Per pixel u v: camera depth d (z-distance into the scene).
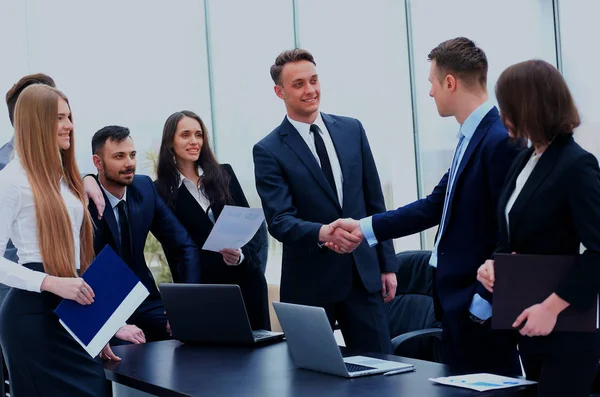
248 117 6.72
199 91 6.52
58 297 2.67
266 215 3.29
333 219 3.27
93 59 6.06
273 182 3.29
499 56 5.97
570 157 2.00
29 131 2.65
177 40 6.41
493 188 2.58
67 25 5.96
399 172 6.81
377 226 2.98
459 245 2.68
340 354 2.38
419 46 6.64
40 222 2.63
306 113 3.32
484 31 6.07
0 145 5.63
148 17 6.28
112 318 2.68
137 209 3.71
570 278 1.95
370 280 3.27
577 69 5.43
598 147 5.34
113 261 2.71
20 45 5.79
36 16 5.85
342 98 6.82
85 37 6.03
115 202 3.69
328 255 3.26
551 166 2.04
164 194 3.86
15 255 3.31
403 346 3.83
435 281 2.76
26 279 2.57
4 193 2.62
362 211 3.34
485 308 2.56
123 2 6.17
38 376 2.62
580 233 1.97
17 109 2.67
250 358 2.84
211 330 3.13
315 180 3.28
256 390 2.29
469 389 2.13
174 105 6.41
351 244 3.04
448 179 2.82
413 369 2.46
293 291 3.31
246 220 3.36
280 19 6.79
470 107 2.68
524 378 2.28
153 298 3.83
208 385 2.41
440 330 3.70
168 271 6.14
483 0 6.05
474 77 2.66
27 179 2.65
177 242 3.78
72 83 5.98
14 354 2.63
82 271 2.84
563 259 1.98
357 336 3.26
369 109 6.88
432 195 2.94
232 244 3.45
